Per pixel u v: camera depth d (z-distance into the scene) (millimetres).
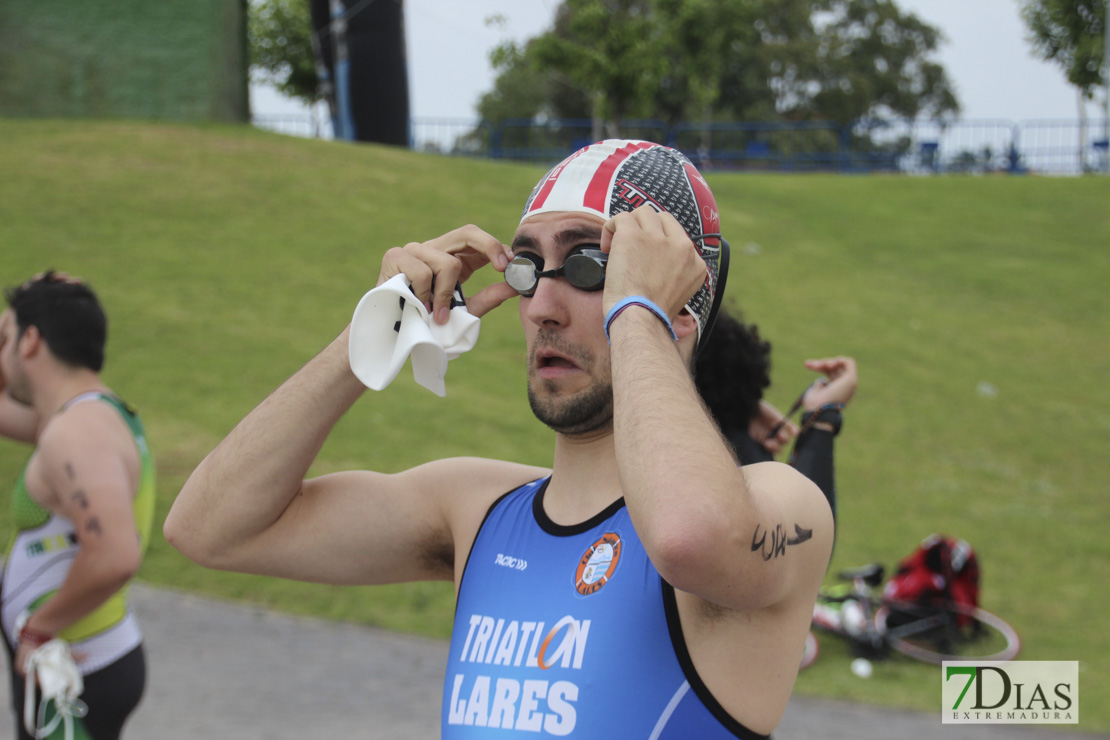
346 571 1677
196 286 11383
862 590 6105
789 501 1316
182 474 7121
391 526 1673
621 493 1444
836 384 3084
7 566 2719
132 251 12188
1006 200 20984
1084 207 20422
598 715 1302
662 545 1120
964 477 9180
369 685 4758
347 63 19406
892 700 5137
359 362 1464
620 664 1315
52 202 13391
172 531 1641
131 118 17891
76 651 2668
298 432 1594
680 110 41781
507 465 1727
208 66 18188
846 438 9719
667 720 1291
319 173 16078
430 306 1533
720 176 22312
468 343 1527
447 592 6203
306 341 10250
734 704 1297
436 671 5023
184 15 18031
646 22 27078
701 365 2908
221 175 15305
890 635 5957
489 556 1530
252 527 1604
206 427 8008
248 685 4645
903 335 12938
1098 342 13484
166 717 4242
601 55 26500
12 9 17328
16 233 12133
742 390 2912
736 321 3002
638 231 1353
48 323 2717
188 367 9195
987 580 7129
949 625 6020
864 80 53062
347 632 5484
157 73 17969
